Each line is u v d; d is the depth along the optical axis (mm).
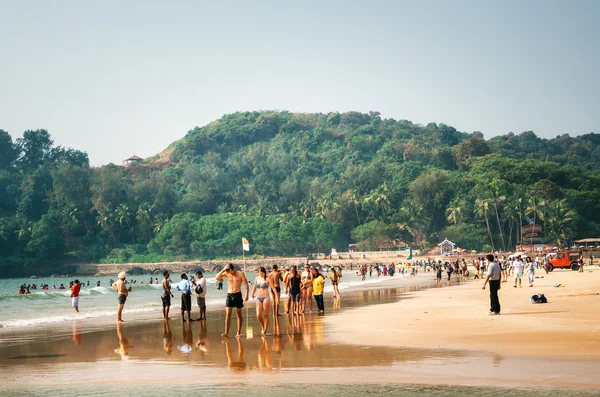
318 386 12109
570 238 178625
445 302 34344
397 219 191750
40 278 182875
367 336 19688
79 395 11852
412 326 22031
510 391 11164
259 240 193500
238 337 21141
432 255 173375
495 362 14094
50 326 27875
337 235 194500
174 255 195375
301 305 31109
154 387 12492
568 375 12438
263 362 15305
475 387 11602
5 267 185125
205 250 194125
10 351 18953
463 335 18906
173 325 26656
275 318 21734
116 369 15039
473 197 197125
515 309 27141
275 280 28000
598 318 22297
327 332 21422
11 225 195500
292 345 18312
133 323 28188
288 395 11344
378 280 88625
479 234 183625
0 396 11859
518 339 17469
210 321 28266
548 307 27438
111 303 49875
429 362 14422
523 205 187500
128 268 188250
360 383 12305
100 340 21484
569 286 46094
